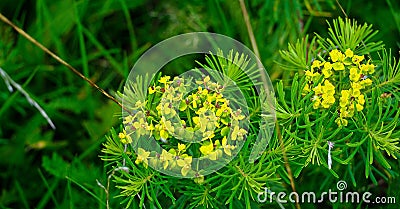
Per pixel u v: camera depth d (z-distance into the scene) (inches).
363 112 11.6
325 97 10.8
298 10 15.5
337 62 11.2
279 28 15.7
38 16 16.6
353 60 11.1
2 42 16.6
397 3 16.8
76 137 16.6
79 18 16.8
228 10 16.5
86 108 16.5
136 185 10.9
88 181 15.0
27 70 16.8
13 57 16.4
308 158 10.8
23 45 16.8
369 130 11.0
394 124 11.1
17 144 16.3
